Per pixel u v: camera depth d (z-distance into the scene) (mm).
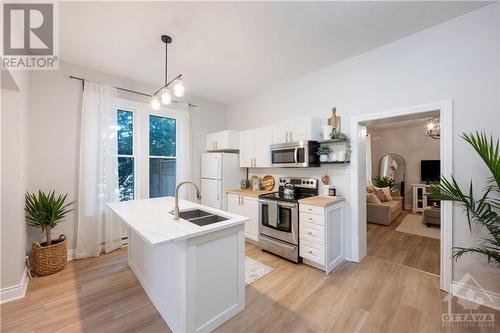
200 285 1662
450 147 2176
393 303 2047
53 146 2928
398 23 2240
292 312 1939
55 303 2064
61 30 2289
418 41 2395
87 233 3100
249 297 2156
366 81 2805
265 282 2424
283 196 3275
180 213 2330
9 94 2182
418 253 3227
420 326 1754
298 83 3596
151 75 3475
